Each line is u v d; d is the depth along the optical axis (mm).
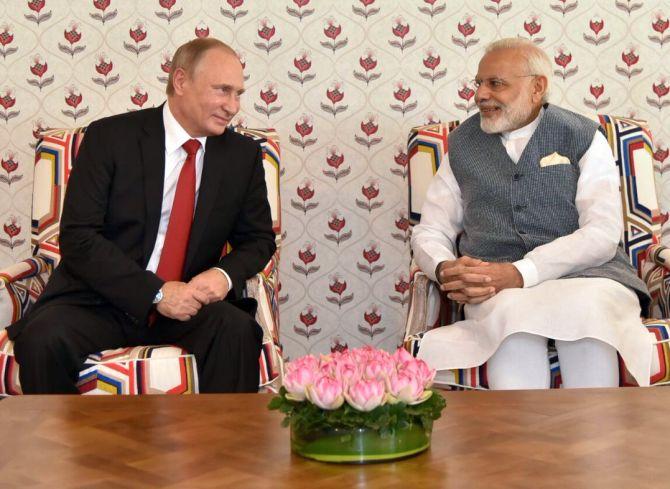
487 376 2252
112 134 2469
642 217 2744
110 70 3201
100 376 2162
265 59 3217
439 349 2293
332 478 1185
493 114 2604
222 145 2541
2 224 3240
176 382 2182
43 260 2654
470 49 3211
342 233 3279
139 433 1380
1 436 1372
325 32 3207
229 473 1204
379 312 3305
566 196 2562
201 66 2438
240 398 1595
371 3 3201
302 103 3232
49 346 2164
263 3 3201
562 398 1549
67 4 3182
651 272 2619
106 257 2338
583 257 2422
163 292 2285
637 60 3209
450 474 1188
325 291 3301
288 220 3273
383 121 3236
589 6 3199
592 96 3225
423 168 2824
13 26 3184
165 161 2488
